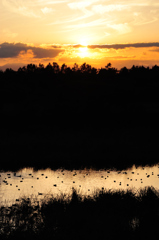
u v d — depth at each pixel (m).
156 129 75.62
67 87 135.50
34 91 129.25
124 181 32.47
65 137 64.06
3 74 166.25
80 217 18.84
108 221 18.67
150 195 22.73
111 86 141.75
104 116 87.38
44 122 79.75
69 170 38.56
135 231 17.59
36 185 29.62
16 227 17.39
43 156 46.81
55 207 20.27
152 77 185.62
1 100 109.81
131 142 60.59
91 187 29.05
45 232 16.84
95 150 52.66
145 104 111.31
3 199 23.80
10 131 68.44
